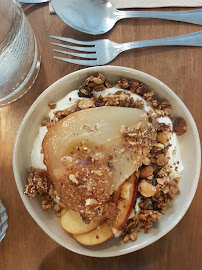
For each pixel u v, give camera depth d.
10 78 0.19
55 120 0.19
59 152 0.17
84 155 0.17
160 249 0.21
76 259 0.21
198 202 0.21
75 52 0.21
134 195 0.18
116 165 0.17
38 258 0.21
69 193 0.17
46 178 0.19
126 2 0.21
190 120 0.19
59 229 0.19
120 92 0.19
